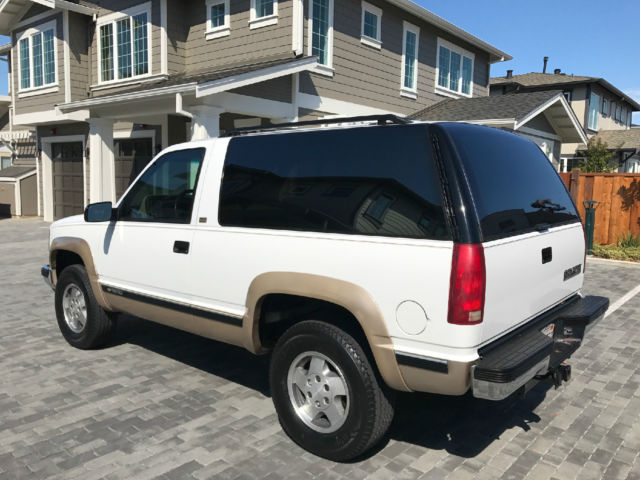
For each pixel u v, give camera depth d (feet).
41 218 61.52
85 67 50.60
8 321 20.27
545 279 11.10
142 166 47.93
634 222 35.81
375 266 9.55
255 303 11.37
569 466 10.43
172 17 43.42
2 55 64.44
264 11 39.37
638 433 11.80
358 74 44.73
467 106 51.44
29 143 68.08
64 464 10.34
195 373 15.11
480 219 9.06
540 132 51.21
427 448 11.10
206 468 10.24
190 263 12.80
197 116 32.73
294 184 11.13
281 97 37.93
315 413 10.82
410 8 47.52
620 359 16.44
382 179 9.91
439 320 8.87
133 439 11.32
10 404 12.99
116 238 14.89
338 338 10.14
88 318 16.38
